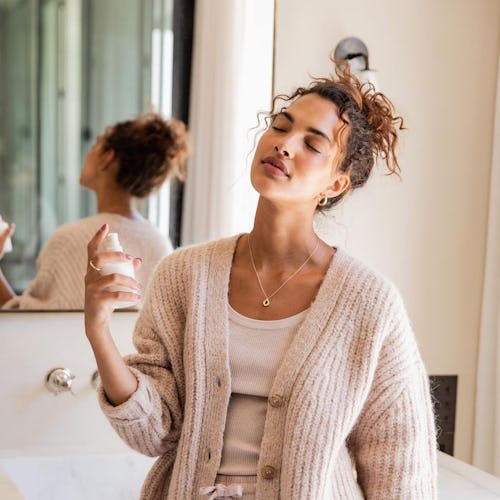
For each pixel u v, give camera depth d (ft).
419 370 4.34
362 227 7.26
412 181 7.36
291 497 3.92
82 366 6.46
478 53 7.44
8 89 6.32
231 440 4.05
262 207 4.24
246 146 6.91
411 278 7.44
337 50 7.03
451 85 7.39
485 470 7.41
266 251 4.28
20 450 6.31
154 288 4.38
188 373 4.11
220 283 4.25
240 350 4.09
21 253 6.38
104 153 6.56
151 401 4.04
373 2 7.14
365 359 4.09
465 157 7.49
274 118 4.35
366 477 4.37
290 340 4.09
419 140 7.35
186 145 6.77
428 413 4.38
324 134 4.17
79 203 6.51
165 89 6.70
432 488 4.34
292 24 6.96
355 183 4.55
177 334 4.25
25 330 6.35
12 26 6.29
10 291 6.34
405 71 7.26
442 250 7.51
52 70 6.41
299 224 4.25
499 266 7.32
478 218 7.57
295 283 4.25
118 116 6.59
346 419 4.04
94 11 6.48
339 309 4.14
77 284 6.47
